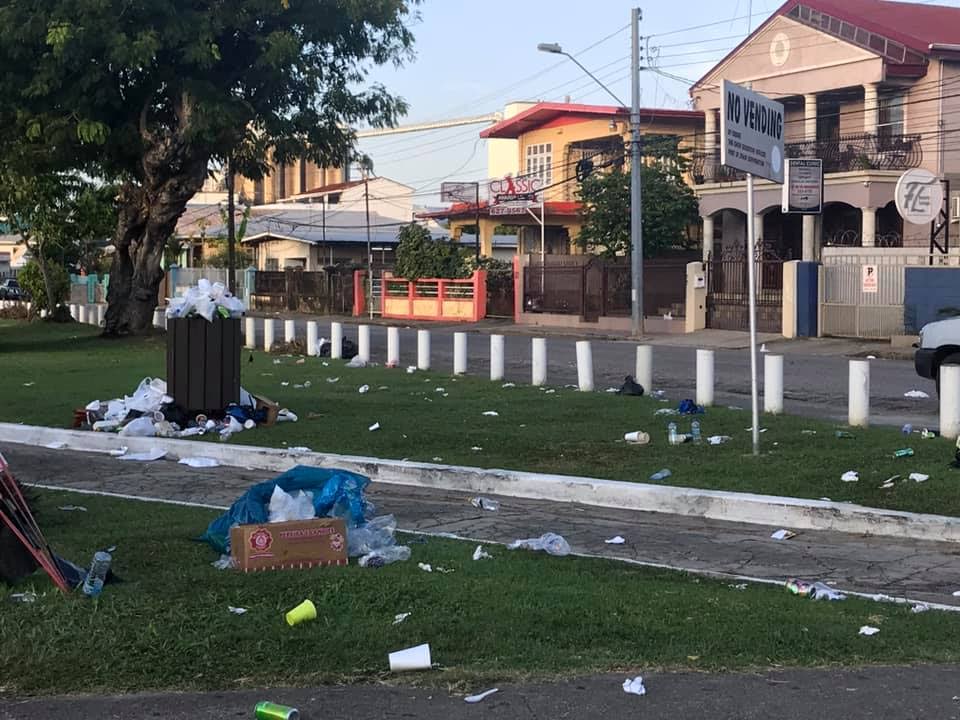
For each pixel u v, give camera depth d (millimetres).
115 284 30797
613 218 40375
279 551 6676
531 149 51781
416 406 15094
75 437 12828
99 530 7859
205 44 25109
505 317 43031
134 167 29609
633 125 33156
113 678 4926
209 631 5484
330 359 23734
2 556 6305
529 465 10758
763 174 10547
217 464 11547
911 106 35469
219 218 74125
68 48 23641
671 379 19750
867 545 8000
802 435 11836
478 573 6715
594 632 5566
